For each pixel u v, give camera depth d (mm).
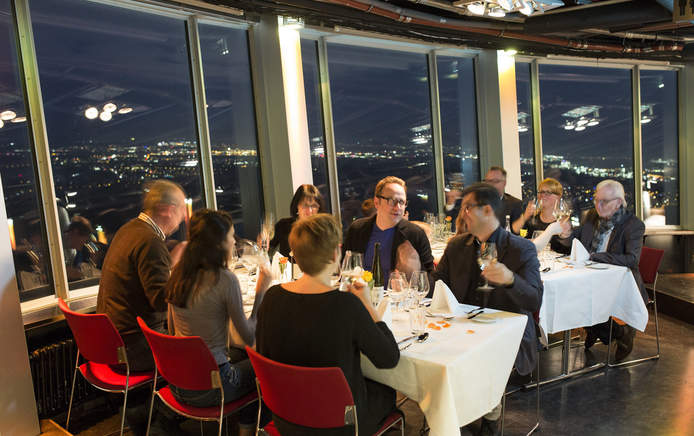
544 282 3182
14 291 2771
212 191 4559
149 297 2594
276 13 4441
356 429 1802
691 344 4246
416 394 2053
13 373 2762
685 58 6320
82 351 2553
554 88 6734
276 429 2051
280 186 4930
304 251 1824
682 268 6555
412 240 3320
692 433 2816
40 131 3412
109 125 3838
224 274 2283
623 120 7062
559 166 6879
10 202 3291
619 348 3838
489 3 4234
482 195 2709
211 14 4273
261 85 4820
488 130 6406
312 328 1793
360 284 2059
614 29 5430
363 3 4344
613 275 3512
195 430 2961
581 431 2867
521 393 3371
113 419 3211
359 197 5758
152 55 4105
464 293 2820
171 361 2164
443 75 6242
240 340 2410
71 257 3619
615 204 3867
